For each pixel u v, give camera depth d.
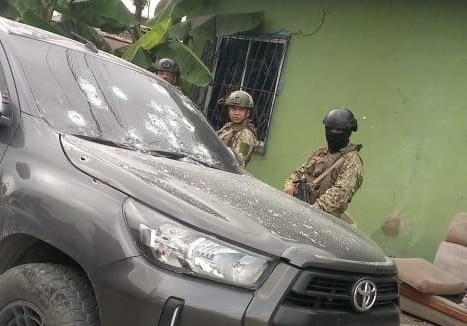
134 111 4.02
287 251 2.80
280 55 9.06
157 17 10.01
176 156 3.90
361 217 7.81
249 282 2.74
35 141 3.33
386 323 3.16
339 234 3.32
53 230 2.96
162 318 2.67
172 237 2.78
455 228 6.35
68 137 3.35
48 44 4.01
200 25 9.42
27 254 3.29
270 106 9.05
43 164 3.20
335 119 5.48
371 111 7.94
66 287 2.90
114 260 2.78
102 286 2.78
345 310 2.93
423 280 5.89
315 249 2.90
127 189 2.97
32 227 3.03
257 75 9.33
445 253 6.31
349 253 3.07
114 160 3.21
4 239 3.16
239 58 9.62
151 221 2.82
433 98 7.40
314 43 8.66
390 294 3.27
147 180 3.05
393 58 7.82
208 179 3.47
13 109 3.48
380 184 7.71
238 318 2.66
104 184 3.02
